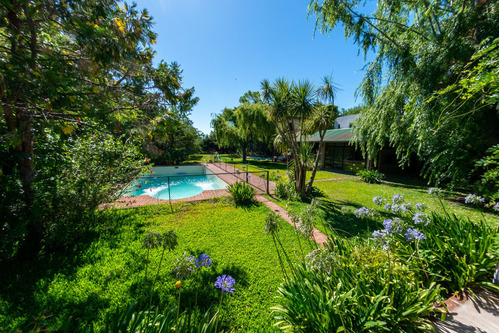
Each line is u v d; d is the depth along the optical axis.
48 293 2.35
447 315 1.88
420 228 2.83
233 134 21.56
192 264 1.70
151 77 2.78
